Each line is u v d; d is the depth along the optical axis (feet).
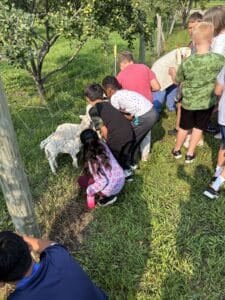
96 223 12.32
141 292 10.00
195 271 10.52
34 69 21.09
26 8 19.85
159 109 18.45
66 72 27.96
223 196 13.37
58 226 12.30
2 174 9.00
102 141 12.51
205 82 13.32
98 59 30.99
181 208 12.87
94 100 12.89
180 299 9.71
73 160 14.78
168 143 17.19
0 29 14.42
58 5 19.53
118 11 18.29
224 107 12.07
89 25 17.07
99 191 12.22
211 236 11.60
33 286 5.88
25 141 17.04
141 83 14.47
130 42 20.42
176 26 51.85
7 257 5.62
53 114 19.98
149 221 12.32
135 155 15.31
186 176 14.65
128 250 11.22
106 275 10.44
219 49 14.61
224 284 10.18
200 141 16.69
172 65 17.83
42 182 14.33
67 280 6.14
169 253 11.10
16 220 10.02
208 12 14.55
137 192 13.65
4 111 8.08
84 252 11.27
